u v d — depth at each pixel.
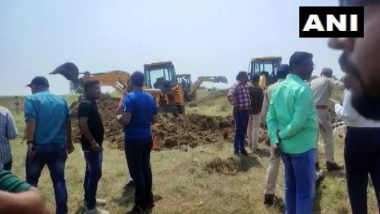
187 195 5.73
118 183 6.54
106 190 6.14
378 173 2.80
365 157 2.80
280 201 5.23
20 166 8.09
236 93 7.67
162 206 5.30
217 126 12.61
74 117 15.15
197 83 26.36
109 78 17.80
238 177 6.62
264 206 5.16
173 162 7.76
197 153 8.61
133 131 4.78
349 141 2.84
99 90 4.71
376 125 2.64
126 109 4.66
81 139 4.69
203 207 5.19
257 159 7.74
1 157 4.15
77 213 5.16
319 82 5.98
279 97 3.68
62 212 4.25
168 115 14.35
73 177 6.92
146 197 5.17
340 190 5.26
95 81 4.64
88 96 4.66
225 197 5.56
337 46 0.88
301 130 3.58
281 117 3.67
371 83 0.85
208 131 12.13
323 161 6.93
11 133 4.25
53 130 4.27
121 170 7.32
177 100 17.09
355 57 0.85
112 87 17.78
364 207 2.97
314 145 3.63
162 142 10.09
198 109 23.91
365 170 2.89
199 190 5.95
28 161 4.23
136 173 4.88
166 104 17.09
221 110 22.91
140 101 4.75
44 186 6.40
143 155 5.04
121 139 10.95
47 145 4.23
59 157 4.33
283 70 5.63
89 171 4.74
